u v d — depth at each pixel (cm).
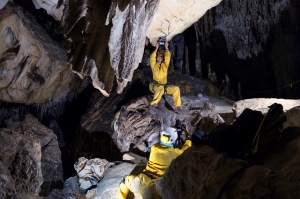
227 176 150
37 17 657
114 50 304
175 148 303
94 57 317
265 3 820
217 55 889
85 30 317
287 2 800
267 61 854
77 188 384
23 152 344
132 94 662
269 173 134
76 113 789
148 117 525
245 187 134
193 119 501
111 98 686
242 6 839
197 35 812
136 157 451
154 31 525
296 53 821
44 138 484
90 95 780
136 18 298
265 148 165
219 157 169
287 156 153
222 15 863
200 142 206
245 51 870
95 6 309
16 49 571
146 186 276
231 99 740
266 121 166
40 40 592
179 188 193
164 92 524
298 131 177
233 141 176
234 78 876
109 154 568
